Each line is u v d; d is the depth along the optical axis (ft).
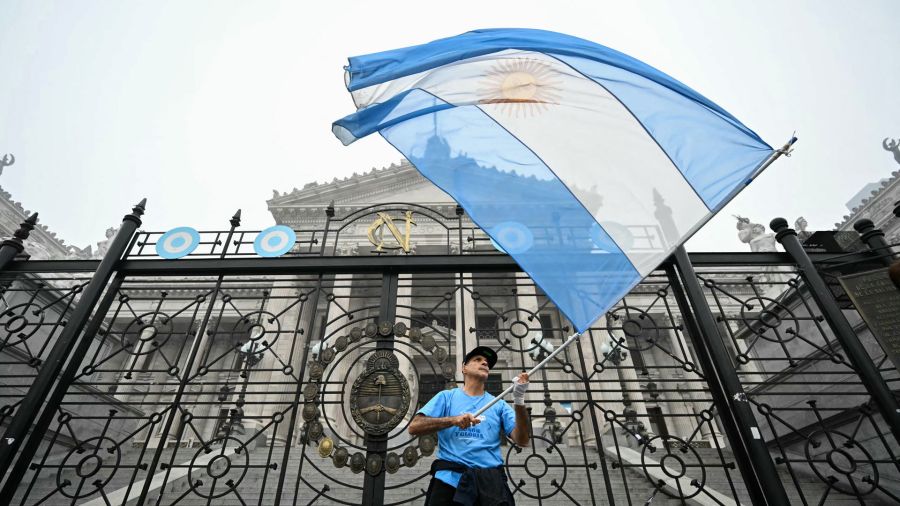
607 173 13.74
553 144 14.38
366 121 14.76
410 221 21.27
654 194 13.12
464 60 15.24
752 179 12.20
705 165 12.96
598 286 12.19
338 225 68.69
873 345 24.14
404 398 16.56
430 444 15.84
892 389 23.09
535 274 12.48
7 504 14.37
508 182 13.92
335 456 15.75
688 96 14.24
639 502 25.99
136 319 19.13
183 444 41.75
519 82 15.24
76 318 17.54
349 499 27.07
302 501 26.43
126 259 19.77
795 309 29.22
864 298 18.78
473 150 14.46
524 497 27.20
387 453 15.90
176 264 19.44
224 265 19.43
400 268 19.39
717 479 29.84
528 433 10.85
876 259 19.70
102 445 31.83
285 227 20.70
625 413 16.88
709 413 16.89
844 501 25.17
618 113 14.42
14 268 19.35
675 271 19.77
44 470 27.17
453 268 19.52
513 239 13.03
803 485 27.61
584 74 15.10
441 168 14.15
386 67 14.69
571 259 12.64
